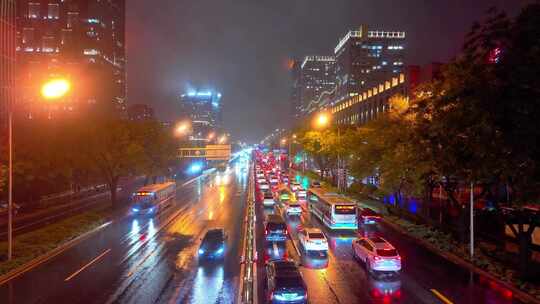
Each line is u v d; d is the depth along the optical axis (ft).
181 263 87.56
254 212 156.15
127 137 160.97
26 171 165.37
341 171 237.66
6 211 166.30
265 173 352.90
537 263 80.53
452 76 77.66
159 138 202.90
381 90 273.75
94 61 653.30
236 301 64.64
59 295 68.33
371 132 154.40
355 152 173.58
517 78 61.05
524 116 61.21
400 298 66.03
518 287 68.69
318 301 65.16
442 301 64.39
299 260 90.02
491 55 70.85
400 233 119.96
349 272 81.00
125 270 82.89
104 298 66.74
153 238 114.11
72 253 97.96
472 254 86.12
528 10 62.13
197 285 72.74
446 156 81.20
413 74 219.20
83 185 241.96
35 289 71.46
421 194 123.65
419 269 82.38
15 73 244.83
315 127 319.68
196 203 190.08
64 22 619.67
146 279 76.64
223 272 80.64
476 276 77.46
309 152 296.71
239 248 100.83
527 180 62.64
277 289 59.47
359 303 64.08
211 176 373.81
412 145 94.17
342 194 202.28
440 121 78.64
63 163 168.35
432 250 98.22
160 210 163.53
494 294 67.36
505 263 82.23
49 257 94.22
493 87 66.69
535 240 94.38
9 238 88.28
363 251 84.43
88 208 183.73
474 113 68.69
